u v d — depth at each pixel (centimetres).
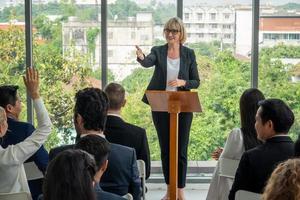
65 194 173
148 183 629
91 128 287
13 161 290
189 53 523
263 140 304
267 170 281
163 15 628
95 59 632
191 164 635
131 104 633
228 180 355
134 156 300
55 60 633
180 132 523
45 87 636
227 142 346
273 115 285
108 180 291
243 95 339
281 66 625
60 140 640
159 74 519
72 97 636
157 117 525
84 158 182
